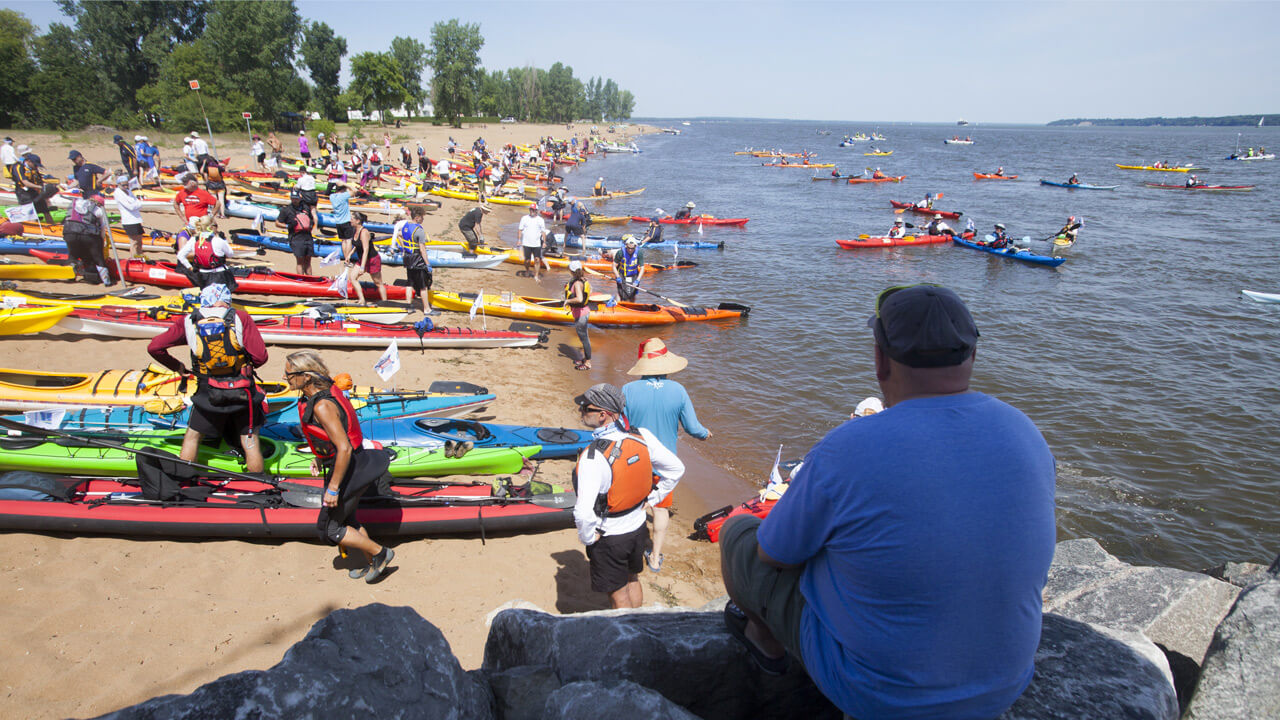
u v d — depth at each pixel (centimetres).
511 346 1214
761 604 198
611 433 427
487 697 218
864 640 154
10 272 1095
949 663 147
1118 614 336
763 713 235
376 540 605
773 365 1242
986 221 3120
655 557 608
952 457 144
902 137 16338
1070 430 1011
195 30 5972
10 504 535
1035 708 175
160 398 670
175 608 480
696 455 902
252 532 562
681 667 225
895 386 170
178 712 156
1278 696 191
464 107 9344
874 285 1867
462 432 748
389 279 1527
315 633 187
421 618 207
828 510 157
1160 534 766
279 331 1034
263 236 1594
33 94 4388
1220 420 1051
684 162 6662
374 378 980
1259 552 743
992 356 1324
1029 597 149
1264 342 1430
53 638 436
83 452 612
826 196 3947
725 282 1883
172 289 1198
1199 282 1958
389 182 3294
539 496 657
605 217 2834
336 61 7362
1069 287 1884
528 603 329
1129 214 3375
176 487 573
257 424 593
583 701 192
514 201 3156
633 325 1438
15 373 713
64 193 1627
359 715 172
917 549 142
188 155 2262
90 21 5422
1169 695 184
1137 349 1377
